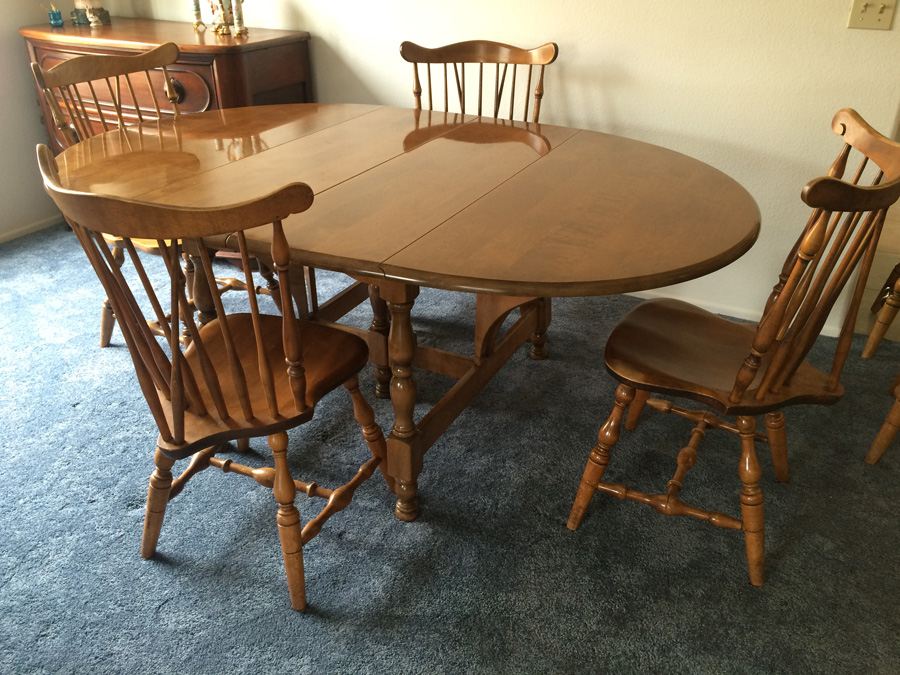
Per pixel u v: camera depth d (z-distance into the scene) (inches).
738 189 62.6
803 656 53.1
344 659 52.7
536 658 52.9
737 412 52.6
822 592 58.5
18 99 121.6
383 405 81.9
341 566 60.6
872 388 84.7
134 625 55.2
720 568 60.6
